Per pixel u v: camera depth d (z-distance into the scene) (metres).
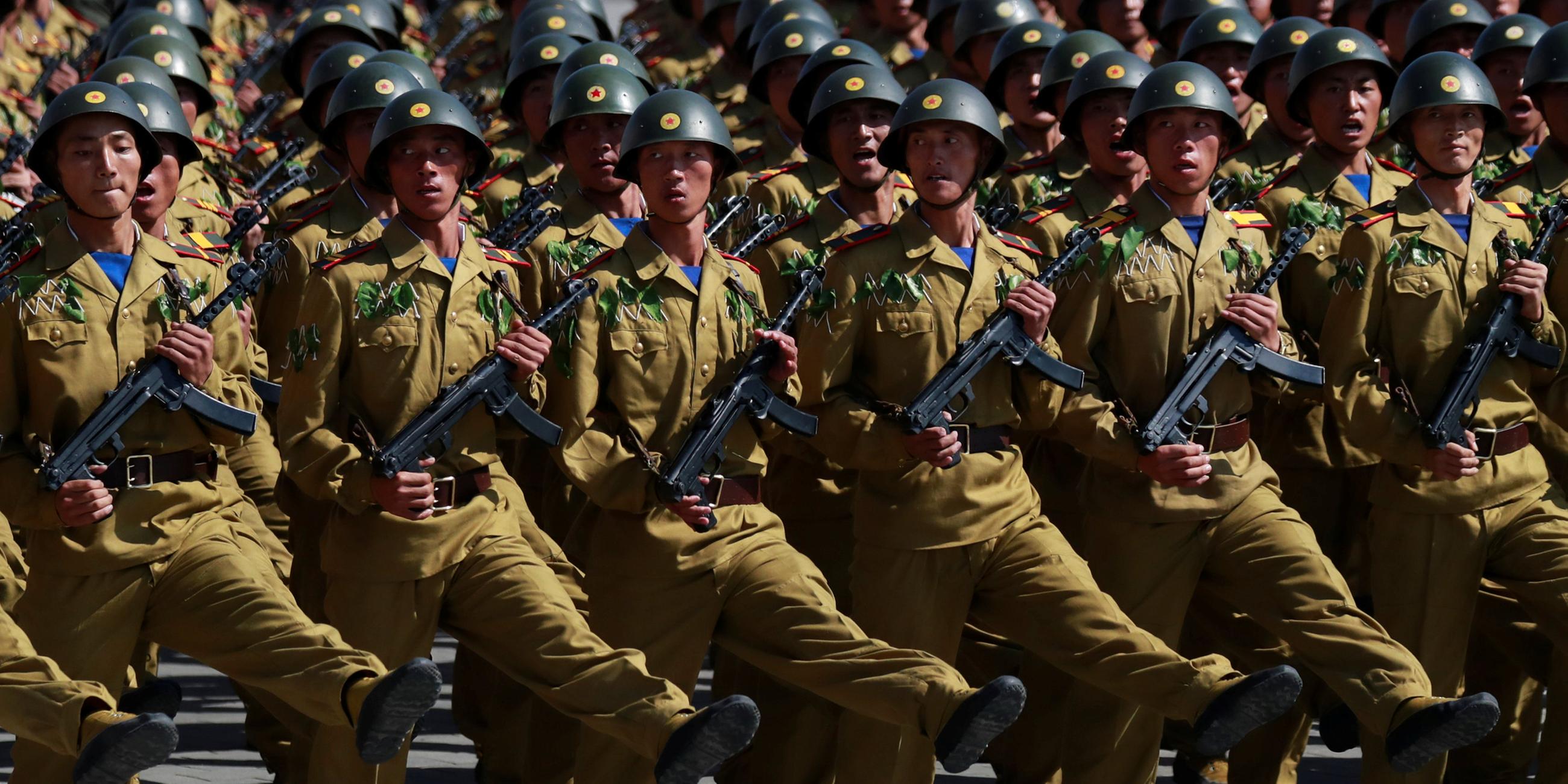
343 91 30.23
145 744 21.59
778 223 29.14
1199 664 24.98
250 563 24.25
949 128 26.55
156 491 24.03
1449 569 28.25
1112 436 26.86
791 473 31.48
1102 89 31.55
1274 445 32.75
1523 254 28.84
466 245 25.67
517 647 24.31
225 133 43.72
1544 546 27.91
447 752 34.34
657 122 25.75
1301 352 30.97
